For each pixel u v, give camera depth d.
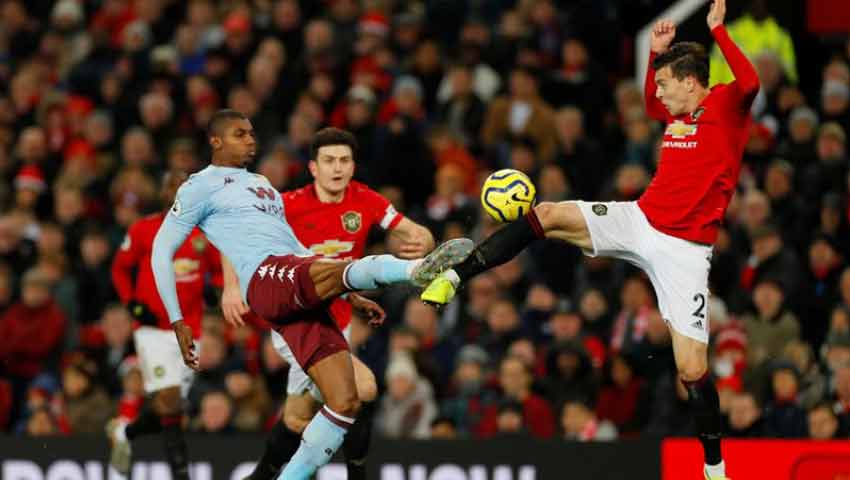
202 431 33.53
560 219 23.72
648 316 33.72
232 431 33.41
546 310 36.16
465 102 42.41
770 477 28.38
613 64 44.16
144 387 31.36
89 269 40.31
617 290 36.41
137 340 29.45
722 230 36.12
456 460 29.77
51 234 40.81
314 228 26.45
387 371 34.62
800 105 39.25
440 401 34.69
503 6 46.78
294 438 26.81
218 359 34.81
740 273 35.72
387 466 29.95
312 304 23.14
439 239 37.94
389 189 39.00
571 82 42.50
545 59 44.38
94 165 44.25
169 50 46.62
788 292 34.59
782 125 39.25
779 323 33.59
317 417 23.42
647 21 43.00
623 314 34.50
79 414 35.03
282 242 24.19
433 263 22.36
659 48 25.02
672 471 28.95
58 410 35.38
